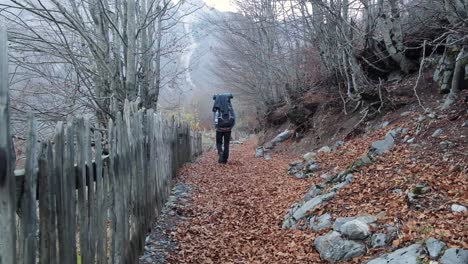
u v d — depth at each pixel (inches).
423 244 140.2
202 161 516.4
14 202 75.0
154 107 395.2
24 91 229.6
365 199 202.8
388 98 354.6
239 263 173.9
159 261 175.8
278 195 282.5
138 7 349.4
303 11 461.1
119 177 148.5
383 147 274.5
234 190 312.0
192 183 340.5
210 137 1136.2
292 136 518.6
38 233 87.4
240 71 974.4
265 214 242.8
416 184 194.5
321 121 460.1
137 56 335.3
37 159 85.8
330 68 443.8
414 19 395.2
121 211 149.7
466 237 140.6
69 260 99.5
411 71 378.9
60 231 94.6
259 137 773.9
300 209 220.2
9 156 73.5
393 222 168.1
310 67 531.5
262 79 703.1
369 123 363.9
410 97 343.0
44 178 87.0
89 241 114.9
